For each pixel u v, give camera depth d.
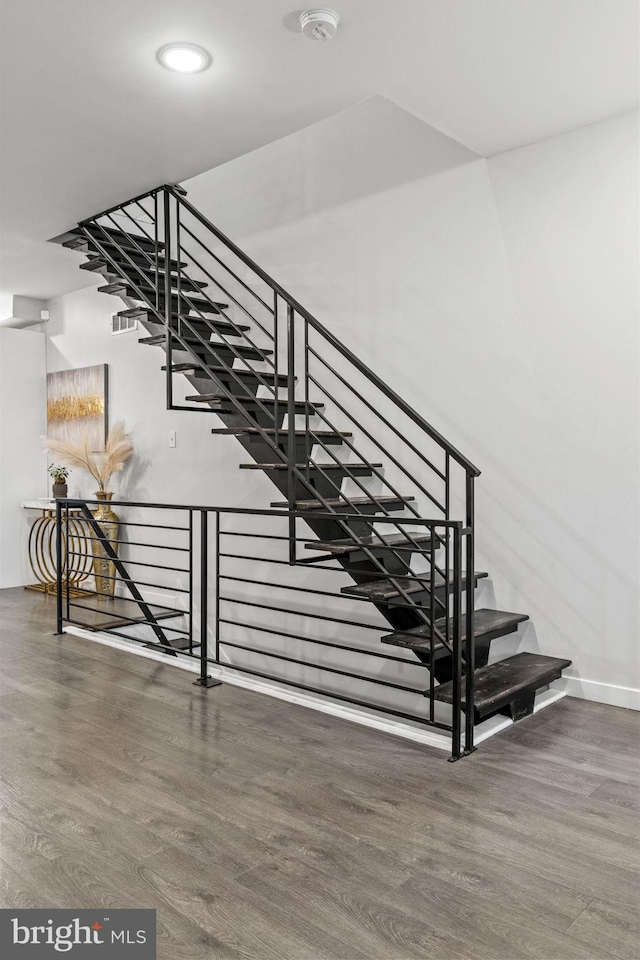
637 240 3.33
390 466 4.26
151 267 4.82
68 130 3.45
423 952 1.74
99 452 6.37
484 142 3.62
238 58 2.84
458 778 2.69
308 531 4.79
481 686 3.17
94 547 6.41
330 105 3.24
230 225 5.18
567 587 3.60
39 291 6.90
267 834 2.28
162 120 3.37
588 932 1.82
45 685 3.81
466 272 3.90
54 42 2.73
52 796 2.54
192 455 5.63
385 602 3.13
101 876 2.04
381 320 4.29
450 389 3.98
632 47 2.77
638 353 3.34
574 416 3.55
